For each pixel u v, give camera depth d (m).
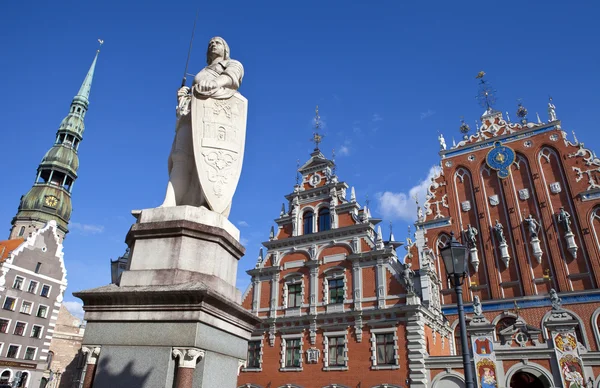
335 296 27.47
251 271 31.36
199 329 4.61
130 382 4.48
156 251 5.32
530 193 31.61
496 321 28.70
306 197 32.38
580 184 29.97
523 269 29.47
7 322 41.59
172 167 6.18
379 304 25.30
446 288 31.20
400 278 25.50
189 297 4.64
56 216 73.00
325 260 28.83
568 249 28.55
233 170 6.05
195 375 4.54
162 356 4.53
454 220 33.47
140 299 4.80
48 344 45.22
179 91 6.46
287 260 30.52
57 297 47.31
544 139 32.53
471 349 22.69
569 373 20.23
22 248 44.84
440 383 22.28
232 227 6.00
